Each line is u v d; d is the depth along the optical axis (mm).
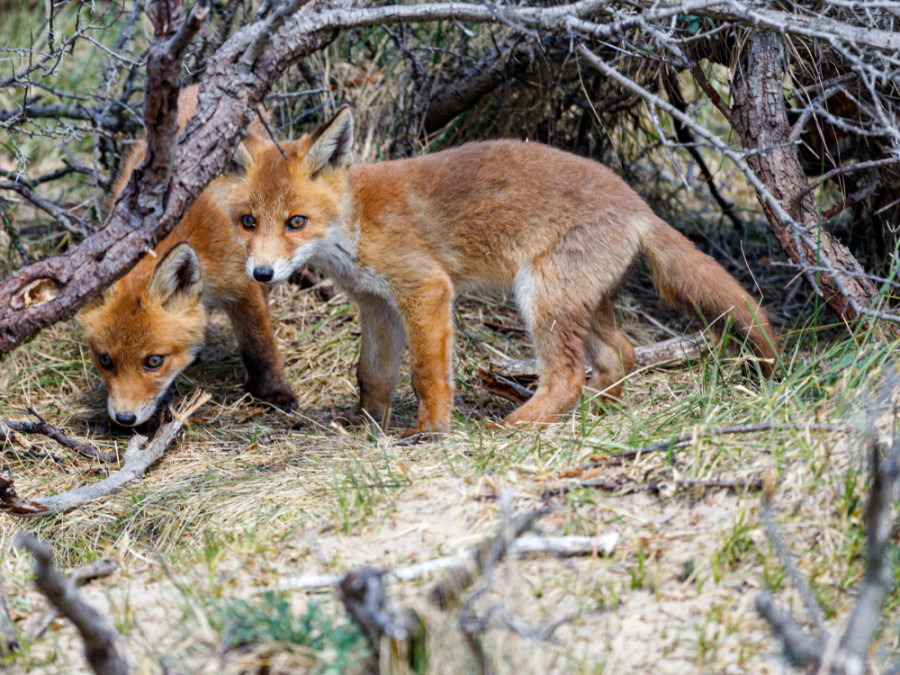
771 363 8688
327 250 9555
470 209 9648
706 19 9258
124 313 9242
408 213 9586
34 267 7055
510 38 12055
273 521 6938
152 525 7707
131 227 7129
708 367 9242
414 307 9438
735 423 7203
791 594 5277
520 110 12961
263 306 10500
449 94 13000
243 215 9406
